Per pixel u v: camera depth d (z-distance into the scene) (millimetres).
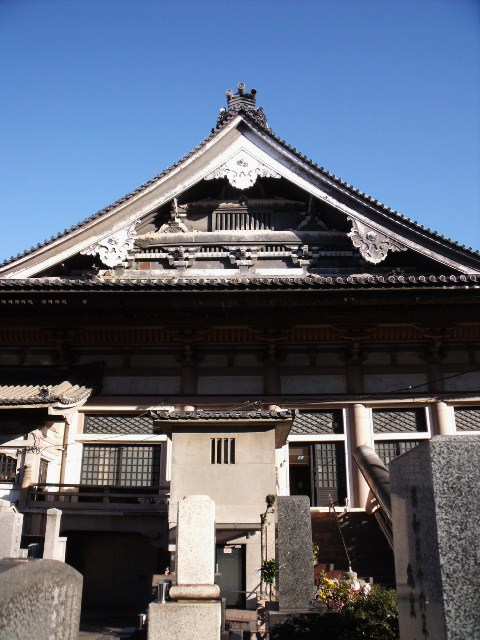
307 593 11031
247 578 13742
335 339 22812
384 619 9195
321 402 22016
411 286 20297
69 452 21438
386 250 22391
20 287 20531
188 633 7957
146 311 21984
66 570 4332
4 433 19109
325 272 23531
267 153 23562
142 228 24516
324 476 21406
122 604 19219
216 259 23969
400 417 22156
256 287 20438
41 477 19766
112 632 12969
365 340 22844
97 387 22125
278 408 21969
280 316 22297
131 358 23156
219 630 8031
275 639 10086
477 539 3902
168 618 8016
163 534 17688
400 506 4820
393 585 15016
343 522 19359
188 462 14617
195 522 8797
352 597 10406
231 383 22594
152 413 14836
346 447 21578
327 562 17203
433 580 3986
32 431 19000
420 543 4270
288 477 20984
